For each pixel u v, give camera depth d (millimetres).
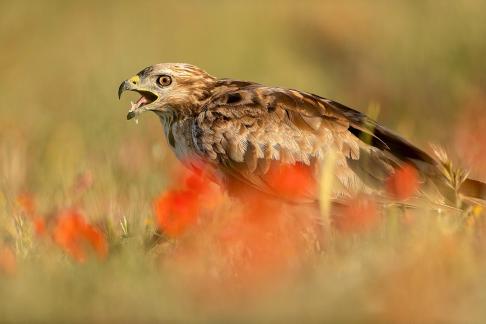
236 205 10539
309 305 7645
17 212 10734
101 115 18703
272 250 8797
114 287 8008
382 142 11164
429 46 21078
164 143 16266
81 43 26859
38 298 7789
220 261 8914
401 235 9383
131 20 28938
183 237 9391
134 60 24844
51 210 11523
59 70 25141
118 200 12117
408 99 20938
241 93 11383
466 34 20578
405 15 24766
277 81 23844
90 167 13742
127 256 8766
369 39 25406
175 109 11664
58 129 18312
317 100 11344
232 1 30969
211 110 11328
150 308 7629
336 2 29016
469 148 13461
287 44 27000
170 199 8977
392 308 7648
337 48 25781
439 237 8680
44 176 14578
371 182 11000
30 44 26234
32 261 9148
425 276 7887
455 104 19594
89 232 8914
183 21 29125
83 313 7664
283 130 11086
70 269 8562
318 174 10961
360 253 8727
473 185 10992
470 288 7871
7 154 15672
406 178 10547
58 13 27828
